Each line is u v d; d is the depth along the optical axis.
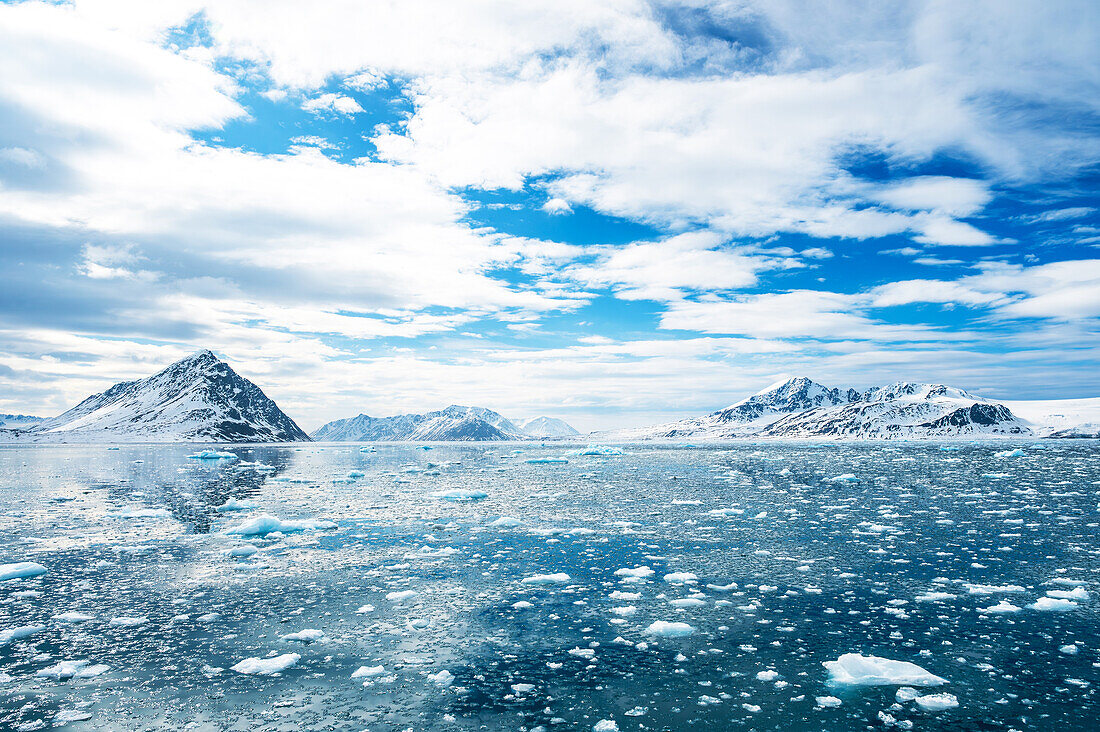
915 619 16.70
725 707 12.05
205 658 14.59
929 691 12.53
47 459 96.62
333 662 14.34
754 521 31.52
